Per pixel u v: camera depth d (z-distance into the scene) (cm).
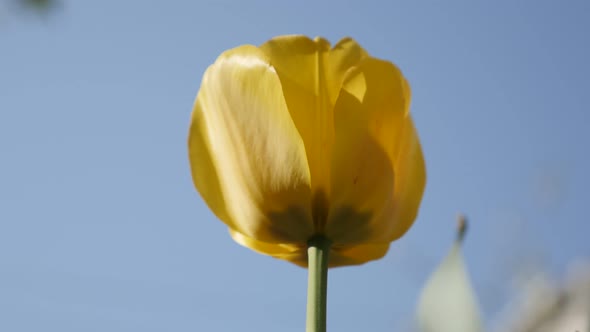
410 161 61
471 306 50
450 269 50
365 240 61
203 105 61
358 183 60
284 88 60
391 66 60
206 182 61
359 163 60
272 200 60
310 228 60
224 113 60
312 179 60
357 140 60
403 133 61
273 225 61
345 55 60
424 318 50
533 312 56
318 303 59
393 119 60
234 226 61
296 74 60
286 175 60
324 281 60
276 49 60
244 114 60
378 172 60
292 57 60
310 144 60
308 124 60
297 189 60
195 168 61
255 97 60
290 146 60
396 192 61
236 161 60
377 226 61
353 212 60
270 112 60
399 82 60
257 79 60
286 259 63
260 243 63
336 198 60
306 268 64
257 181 60
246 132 60
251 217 61
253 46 60
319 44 60
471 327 50
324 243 60
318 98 60
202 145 61
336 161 60
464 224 50
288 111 60
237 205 61
